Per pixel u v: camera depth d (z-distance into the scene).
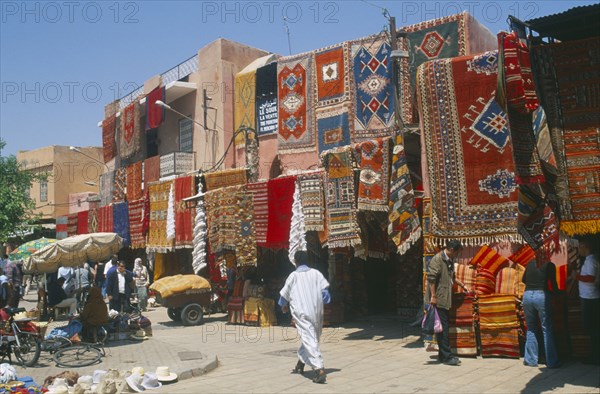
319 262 12.41
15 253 17.11
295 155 14.14
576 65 6.03
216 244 13.17
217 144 17.36
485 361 7.43
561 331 7.33
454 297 7.86
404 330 10.70
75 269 14.16
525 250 7.79
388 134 12.32
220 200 13.08
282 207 11.68
